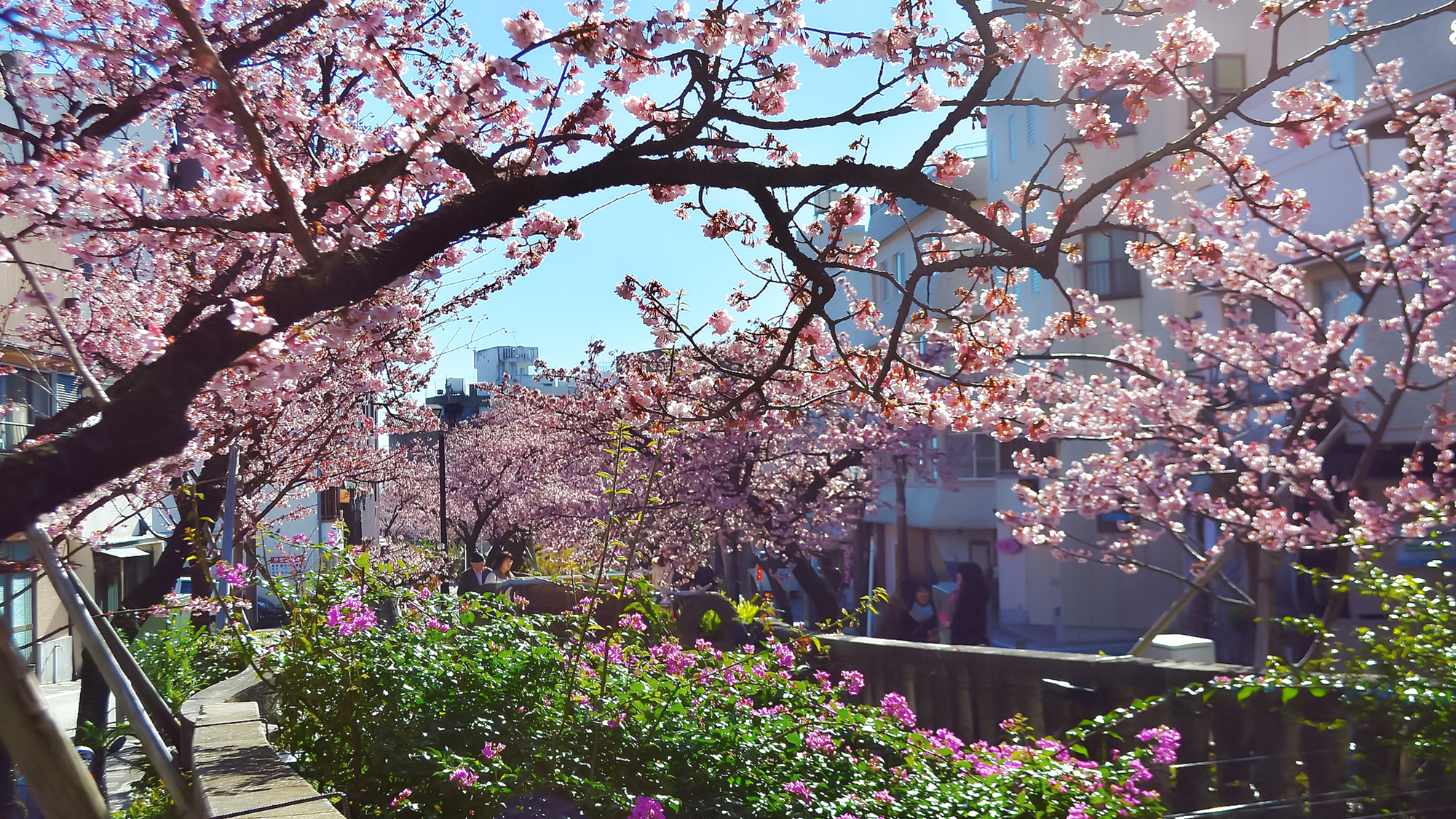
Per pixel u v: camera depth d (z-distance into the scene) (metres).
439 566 8.98
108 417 2.28
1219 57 20.23
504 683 5.47
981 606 17.88
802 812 4.85
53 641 20.11
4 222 7.80
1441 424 9.94
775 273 5.89
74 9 6.42
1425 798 4.89
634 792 4.94
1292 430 10.39
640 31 4.31
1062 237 4.94
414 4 6.03
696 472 18.47
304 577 6.27
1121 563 11.31
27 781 1.58
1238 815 5.56
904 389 6.02
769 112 5.20
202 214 4.77
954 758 5.81
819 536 20.77
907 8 4.96
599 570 5.95
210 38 5.91
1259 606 9.20
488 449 40.22
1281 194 6.25
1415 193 9.51
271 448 11.81
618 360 20.84
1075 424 11.55
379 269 3.12
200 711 5.66
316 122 5.01
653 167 4.00
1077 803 5.18
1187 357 18.84
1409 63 13.77
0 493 2.05
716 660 6.66
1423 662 5.14
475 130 4.38
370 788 4.85
